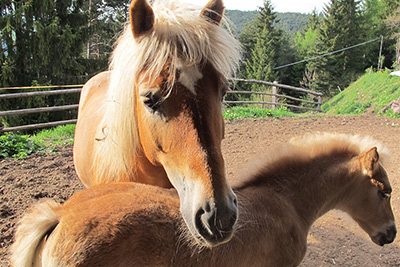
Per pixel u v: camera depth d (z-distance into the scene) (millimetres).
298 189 2898
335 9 45312
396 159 6590
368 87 19438
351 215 3285
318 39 46531
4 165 5754
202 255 2049
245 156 6664
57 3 18891
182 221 2025
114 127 2350
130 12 1928
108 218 1875
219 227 1605
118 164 2465
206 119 1786
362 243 4113
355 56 44375
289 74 48688
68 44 17922
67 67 18750
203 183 1646
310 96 38469
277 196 2746
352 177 3037
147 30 1954
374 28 47750
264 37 47531
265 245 2447
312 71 44031
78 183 5133
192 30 1900
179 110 1799
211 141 1746
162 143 1916
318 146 3078
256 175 2828
